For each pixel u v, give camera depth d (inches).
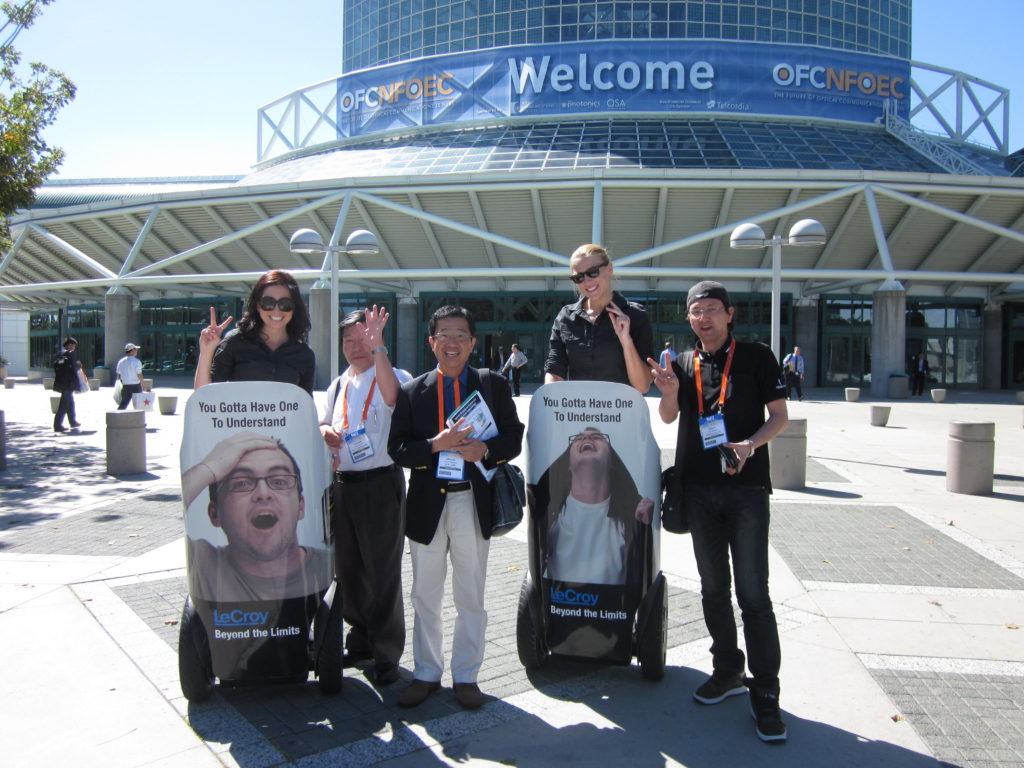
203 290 1489.9
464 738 144.8
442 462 157.8
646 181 1065.5
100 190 1952.5
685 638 197.5
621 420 164.1
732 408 156.2
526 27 1654.8
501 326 1380.4
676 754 138.9
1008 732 146.4
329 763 135.0
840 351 1393.9
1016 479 434.9
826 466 484.7
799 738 144.4
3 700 158.2
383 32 1859.0
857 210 1128.8
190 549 154.4
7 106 620.4
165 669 174.4
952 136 1563.7
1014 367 1465.3
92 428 685.3
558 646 169.3
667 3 1610.5
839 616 212.4
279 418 156.0
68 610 213.3
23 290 1333.7
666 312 1347.2
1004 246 1229.7
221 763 134.6
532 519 172.7
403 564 267.0
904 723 150.2
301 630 156.8
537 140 1314.0
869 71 1470.2
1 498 376.8
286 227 1208.8
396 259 1280.8
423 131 1477.6
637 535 165.2
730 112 1393.9
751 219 1066.7
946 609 218.5
